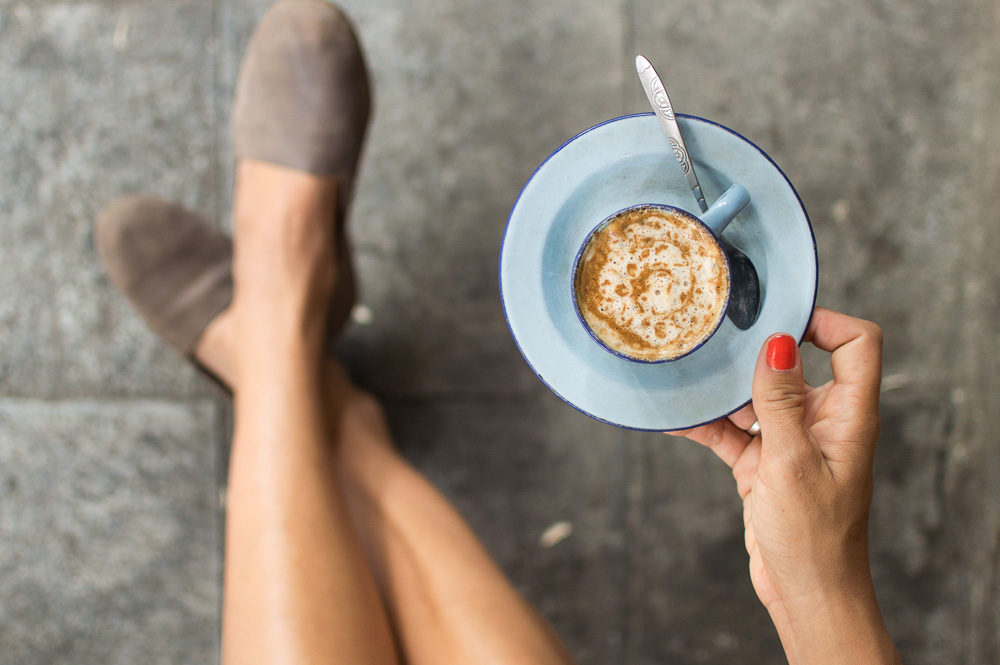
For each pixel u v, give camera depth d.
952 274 0.83
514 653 0.63
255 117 0.77
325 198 0.76
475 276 0.85
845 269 0.84
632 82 0.84
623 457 0.85
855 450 0.56
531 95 0.84
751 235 0.56
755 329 0.56
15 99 0.86
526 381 0.85
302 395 0.71
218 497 0.86
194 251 0.83
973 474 0.82
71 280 0.86
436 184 0.85
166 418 0.86
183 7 0.85
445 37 0.84
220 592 0.87
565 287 0.57
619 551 0.85
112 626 0.87
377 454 0.75
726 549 0.85
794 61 0.83
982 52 0.82
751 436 0.62
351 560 0.65
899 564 0.84
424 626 0.66
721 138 0.55
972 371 0.82
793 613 0.56
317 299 0.75
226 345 0.81
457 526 0.70
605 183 0.56
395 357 0.86
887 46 0.83
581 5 0.84
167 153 0.86
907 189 0.83
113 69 0.86
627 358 0.54
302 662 0.60
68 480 0.87
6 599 0.87
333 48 0.76
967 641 0.83
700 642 0.85
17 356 0.87
